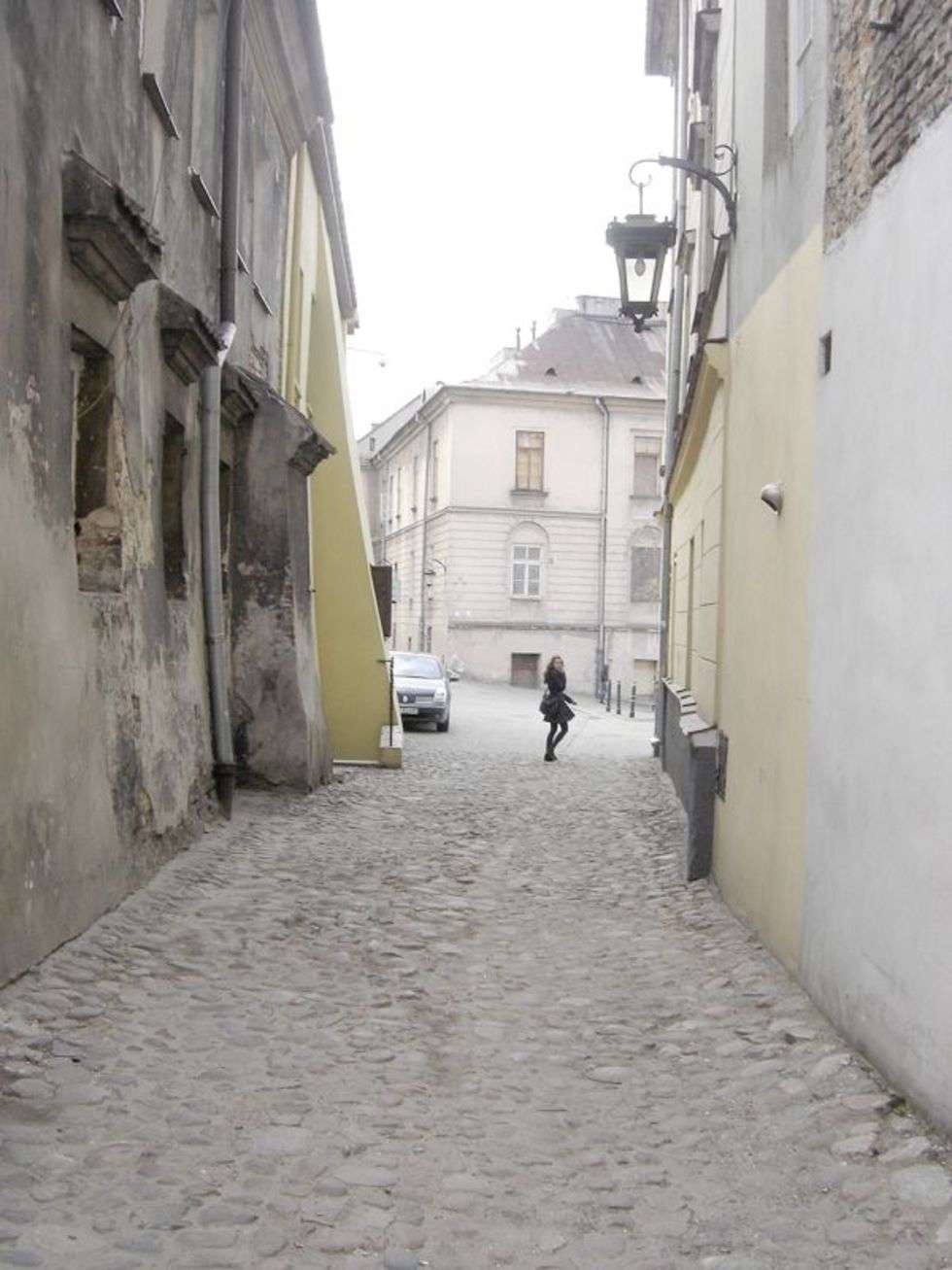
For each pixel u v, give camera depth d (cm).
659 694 2272
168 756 938
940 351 466
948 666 452
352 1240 389
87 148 741
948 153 463
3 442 595
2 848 581
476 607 5066
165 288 934
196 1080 519
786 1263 381
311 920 828
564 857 1165
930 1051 460
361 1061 564
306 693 1448
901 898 492
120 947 694
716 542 1096
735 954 765
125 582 827
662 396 5103
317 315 1962
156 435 930
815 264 669
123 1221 387
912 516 492
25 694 617
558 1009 666
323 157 1852
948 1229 389
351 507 1914
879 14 540
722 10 1255
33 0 635
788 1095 514
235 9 1172
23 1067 502
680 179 2058
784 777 717
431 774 1842
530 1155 467
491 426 5066
